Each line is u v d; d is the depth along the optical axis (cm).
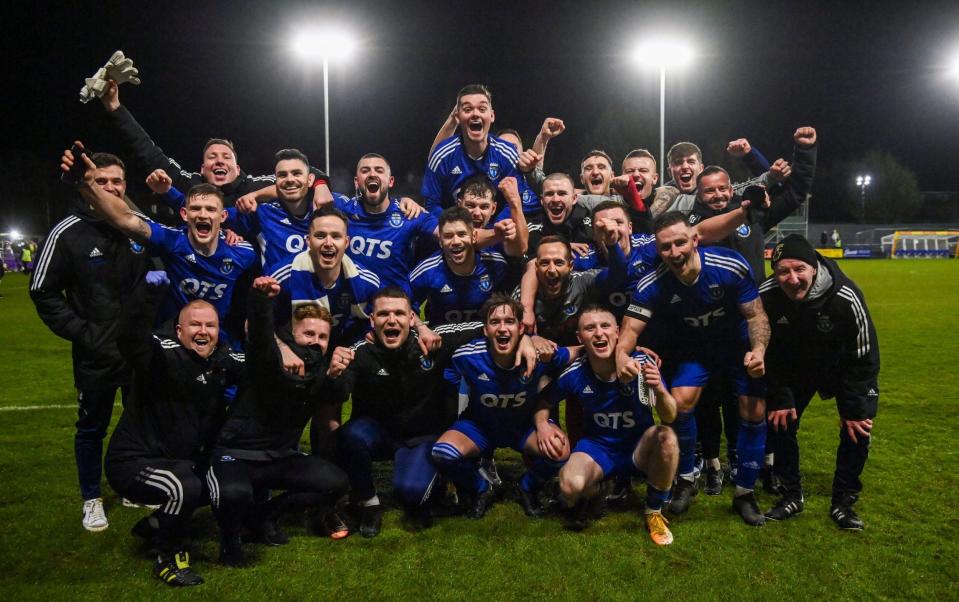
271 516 394
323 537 403
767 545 385
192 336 375
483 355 425
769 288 418
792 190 530
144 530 385
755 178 618
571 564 364
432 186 599
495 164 584
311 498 394
